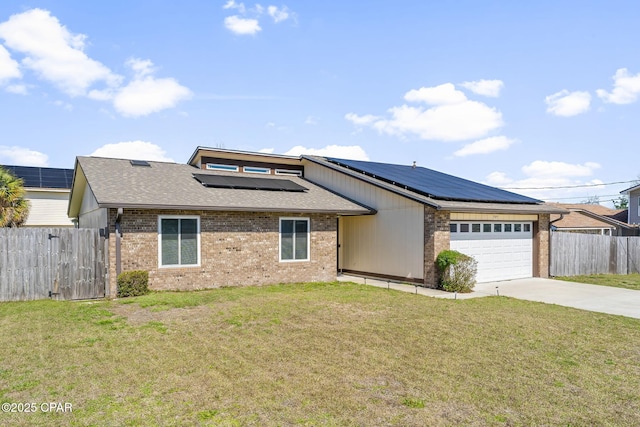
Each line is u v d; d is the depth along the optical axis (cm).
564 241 1744
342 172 1706
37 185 2319
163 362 586
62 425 406
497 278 1539
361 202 1628
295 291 1223
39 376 531
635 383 533
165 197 1206
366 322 834
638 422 427
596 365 598
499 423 420
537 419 429
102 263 1116
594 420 429
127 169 1455
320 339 707
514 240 1597
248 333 742
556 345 694
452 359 612
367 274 1598
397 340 707
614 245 1889
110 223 1118
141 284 1117
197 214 1243
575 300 1146
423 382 523
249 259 1331
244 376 537
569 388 513
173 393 482
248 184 1541
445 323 834
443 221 1345
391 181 1539
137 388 496
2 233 1025
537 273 1644
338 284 1398
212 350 642
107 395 476
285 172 1973
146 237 1161
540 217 1644
